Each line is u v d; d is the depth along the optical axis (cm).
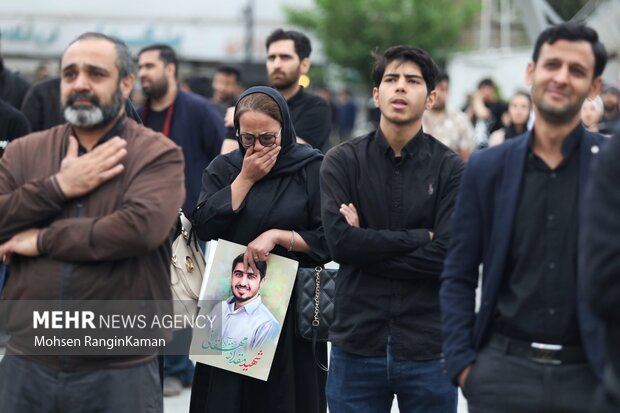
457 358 767
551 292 736
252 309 1002
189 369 1487
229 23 6725
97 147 802
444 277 791
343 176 961
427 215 950
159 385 854
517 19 6216
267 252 1001
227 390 1010
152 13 6694
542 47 748
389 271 930
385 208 952
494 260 754
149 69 1535
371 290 940
